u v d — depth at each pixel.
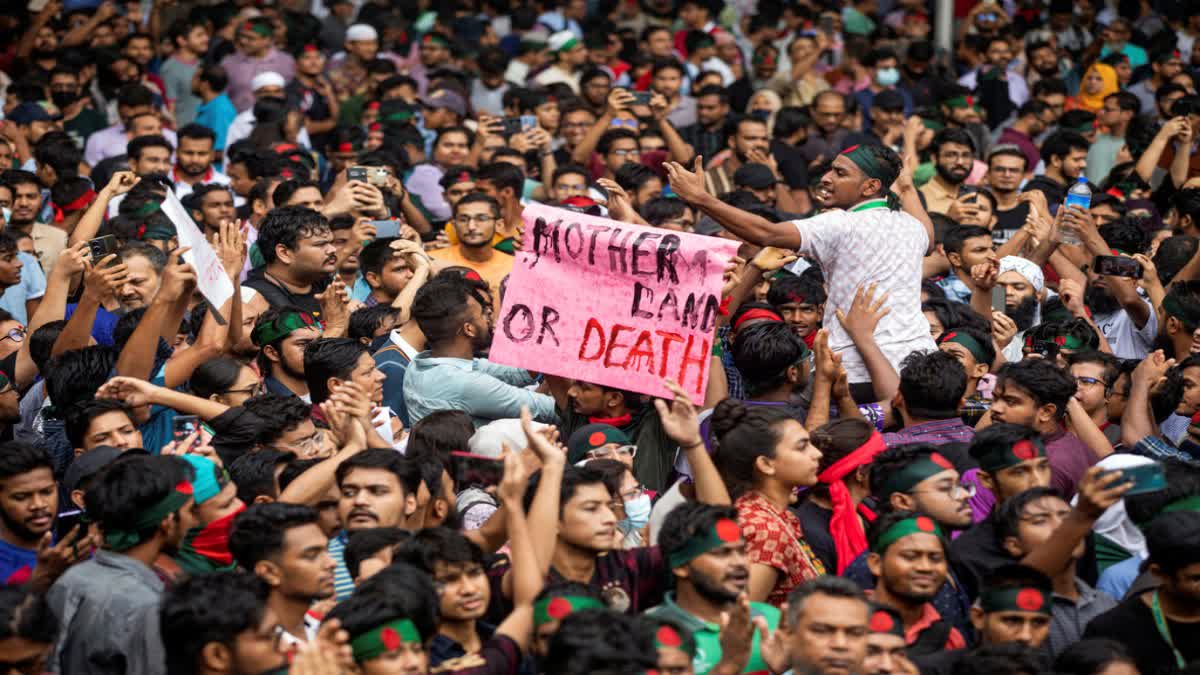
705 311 19.03
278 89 41.09
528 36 50.66
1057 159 36.75
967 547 16.27
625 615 12.77
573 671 12.24
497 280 28.00
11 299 25.73
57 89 40.66
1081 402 21.34
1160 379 21.11
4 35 45.56
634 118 37.31
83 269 21.56
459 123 41.03
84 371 19.16
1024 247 27.61
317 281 24.62
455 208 28.92
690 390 19.00
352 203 26.69
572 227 19.30
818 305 22.69
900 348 19.92
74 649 14.27
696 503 14.71
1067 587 15.87
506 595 14.99
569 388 20.30
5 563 15.84
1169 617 15.23
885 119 41.06
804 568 16.33
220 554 15.48
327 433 18.88
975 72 47.47
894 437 18.78
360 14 50.84
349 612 12.95
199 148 33.59
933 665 14.32
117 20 45.66
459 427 18.22
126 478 14.62
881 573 15.09
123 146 38.44
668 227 27.27
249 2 49.41
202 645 12.81
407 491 16.14
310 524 14.27
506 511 15.81
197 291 24.77
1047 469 16.92
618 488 17.19
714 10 52.78
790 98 46.78
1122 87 46.94
